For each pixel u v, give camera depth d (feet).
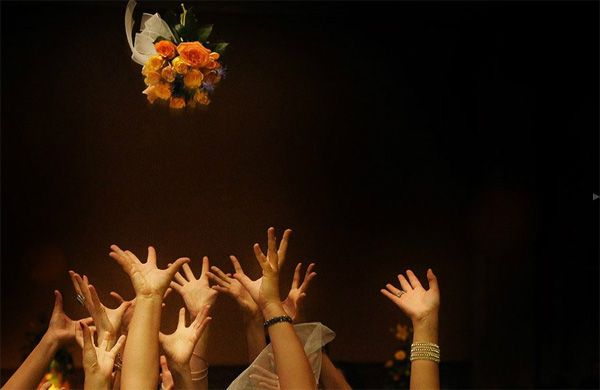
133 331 7.61
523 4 28.73
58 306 8.30
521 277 29.17
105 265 27.78
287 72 29.04
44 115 27.86
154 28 11.44
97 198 27.94
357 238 29.22
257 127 28.76
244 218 28.50
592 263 29.32
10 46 27.73
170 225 28.12
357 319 29.09
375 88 29.53
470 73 29.91
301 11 28.63
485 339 29.01
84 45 28.02
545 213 29.40
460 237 29.78
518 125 29.12
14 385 8.02
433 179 29.71
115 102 28.09
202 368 9.25
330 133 29.19
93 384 7.29
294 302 9.32
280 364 7.62
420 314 8.35
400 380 22.39
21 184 27.71
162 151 28.22
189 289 9.56
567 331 29.35
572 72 29.22
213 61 11.32
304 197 28.96
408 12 28.94
